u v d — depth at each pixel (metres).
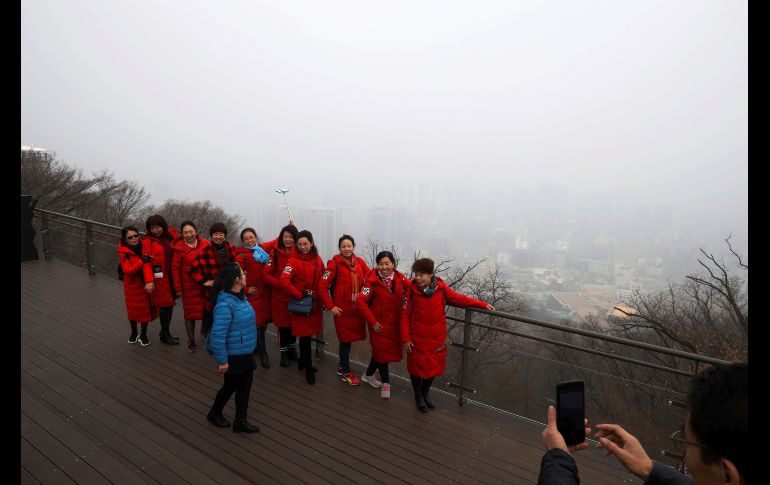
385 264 4.20
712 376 1.02
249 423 3.81
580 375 3.68
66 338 5.44
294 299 4.52
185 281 5.09
